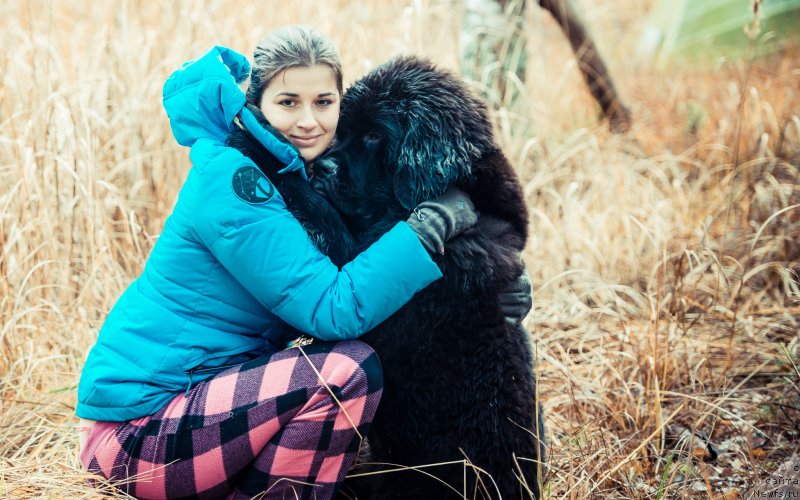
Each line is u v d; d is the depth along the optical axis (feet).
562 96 19.60
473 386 8.00
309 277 7.60
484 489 7.97
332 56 8.18
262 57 8.10
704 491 9.41
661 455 10.04
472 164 8.14
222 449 7.68
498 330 8.11
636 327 13.01
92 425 8.04
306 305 7.59
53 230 12.78
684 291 13.61
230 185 7.53
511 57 16.78
